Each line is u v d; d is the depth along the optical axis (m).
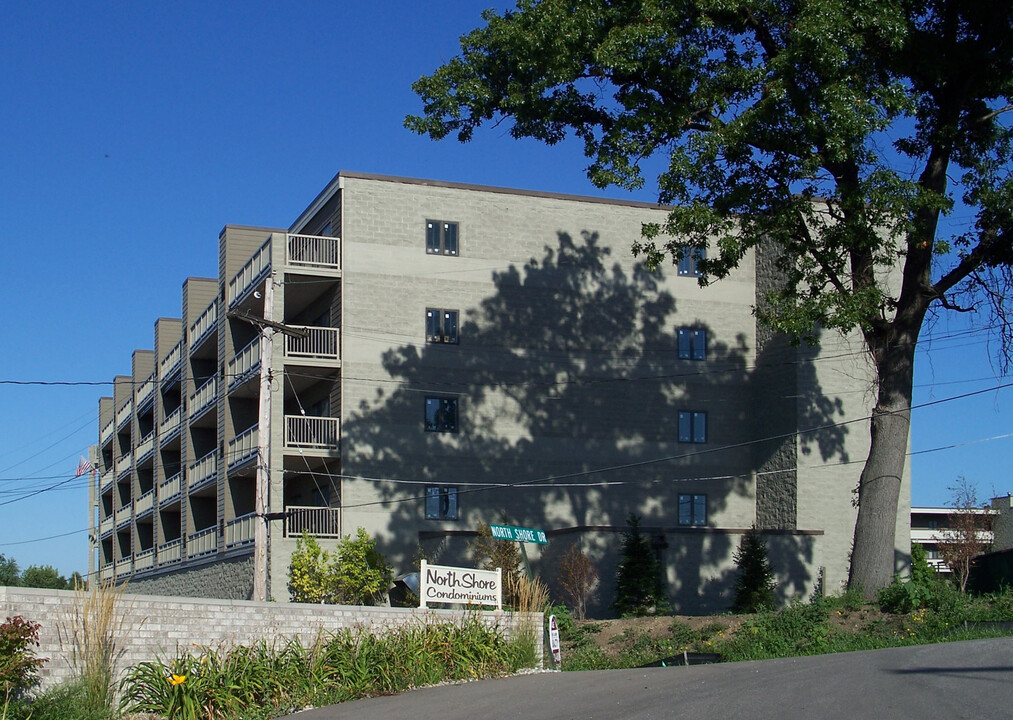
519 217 41.94
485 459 40.19
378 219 40.00
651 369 42.88
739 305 44.28
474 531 38.47
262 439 30.02
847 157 27.22
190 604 18.06
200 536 45.09
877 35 27.09
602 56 27.41
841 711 12.55
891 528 29.67
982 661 16.34
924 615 26.30
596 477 41.50
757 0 28.14
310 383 40.59
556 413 41.41
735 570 38.56
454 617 21.75
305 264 38.88
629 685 17.11
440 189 41.00
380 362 39.28
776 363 42.50
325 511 38.62
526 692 17.12
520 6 28.91
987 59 29.39
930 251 29.62
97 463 60.56
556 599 38.06
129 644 17.19
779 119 27.17
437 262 40.56
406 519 38.81
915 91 30.16
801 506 40.34
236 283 42.56
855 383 41.50
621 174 28.78
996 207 28.88
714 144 27.48
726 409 43.53
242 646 17.80
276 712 16.80
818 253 29.30
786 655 24.61
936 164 29.94
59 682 16.08
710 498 42.66
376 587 35.97
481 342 40.75
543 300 41.81
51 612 16.42
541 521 40.59
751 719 12.45
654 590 36.09
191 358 48.94
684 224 28.55
